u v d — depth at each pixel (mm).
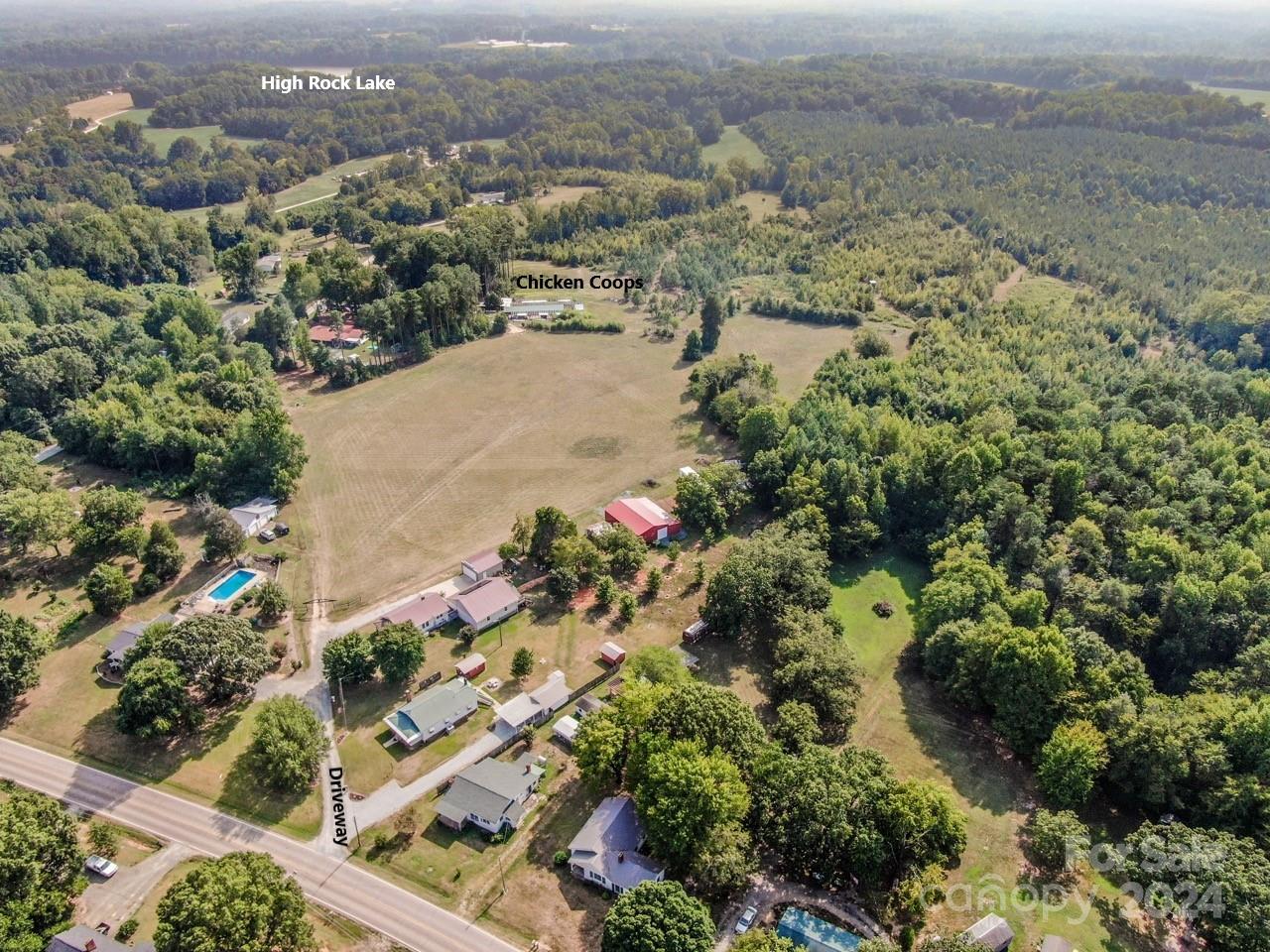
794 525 146625
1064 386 191250
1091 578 128625
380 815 96562
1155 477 145375
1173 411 165750
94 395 184625
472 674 117500
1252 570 120750
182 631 109562
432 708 108125
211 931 72188
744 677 120500
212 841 93375
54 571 137625
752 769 94500
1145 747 97375
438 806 96438
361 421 189500
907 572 147750
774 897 88062
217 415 173250
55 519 137000
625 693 100625
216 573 138375
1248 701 101062
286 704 103062
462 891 88125
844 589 142750
